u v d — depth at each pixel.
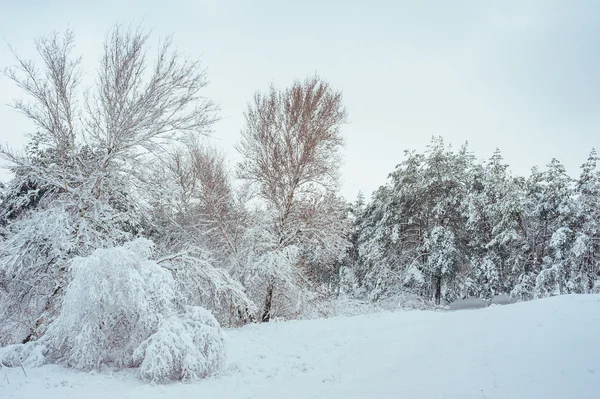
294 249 17.38
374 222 35.34
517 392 6.12
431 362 8.50
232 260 18.12
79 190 13.26
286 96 19.72
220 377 8.83
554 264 25.31
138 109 14.20
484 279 28.70
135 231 16.95
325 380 8.28
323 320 15.45
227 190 19.47
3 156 12.23
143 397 7.17
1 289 12.59
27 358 8.95
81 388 7.57
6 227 12.67
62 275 12.31
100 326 9.25
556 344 8.27
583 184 26.47
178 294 10.43
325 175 19.48
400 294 27.44
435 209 28.39
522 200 27.52
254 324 16.05
